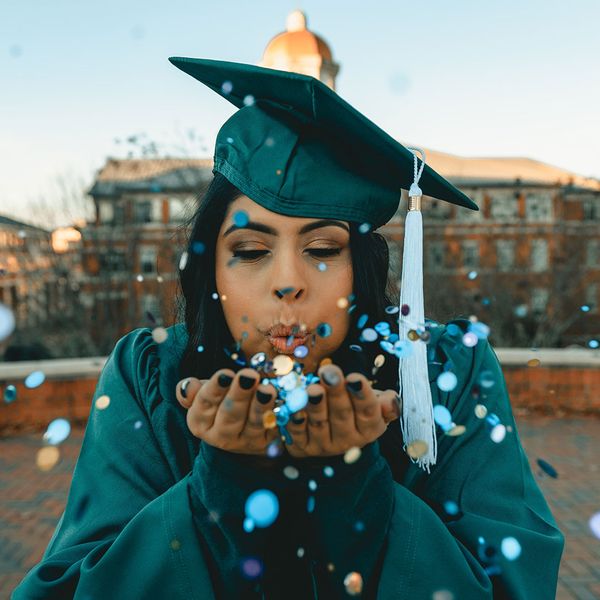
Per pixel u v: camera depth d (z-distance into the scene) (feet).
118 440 3.68
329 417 2.64
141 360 4.06
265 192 3.26
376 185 3.55
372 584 2.99
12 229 58.34
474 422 3.67
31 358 49.47
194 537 2.95
